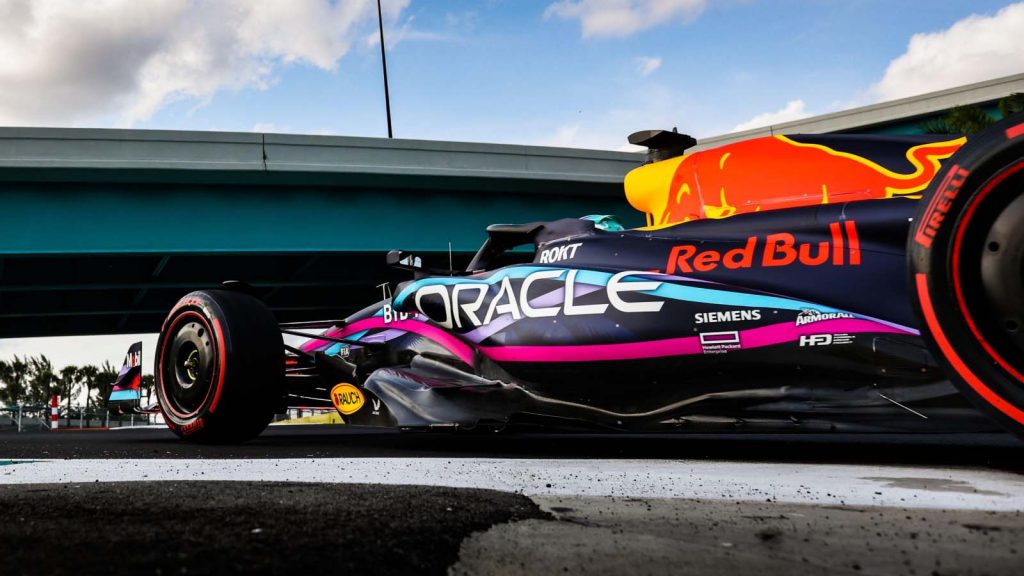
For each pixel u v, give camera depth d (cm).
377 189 1939
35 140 1645
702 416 286
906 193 263
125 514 134
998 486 185
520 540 121
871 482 198
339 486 187
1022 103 1523
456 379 370
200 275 2197
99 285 2152
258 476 227
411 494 167
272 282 2241
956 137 269
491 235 387
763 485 196
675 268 303
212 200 1827
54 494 166
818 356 260
